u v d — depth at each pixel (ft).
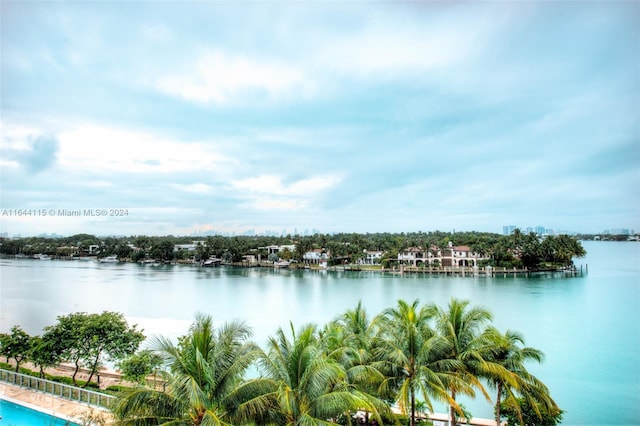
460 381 61.31
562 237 470.39
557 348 167.94
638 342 175.83
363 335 78.59
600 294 309.63
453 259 501.15
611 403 113.50
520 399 77.51
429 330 72.59
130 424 46.78
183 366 50.31
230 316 244.83
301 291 356.38
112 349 102.58
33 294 339.98
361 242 636.07
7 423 76.69
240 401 48.85
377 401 59.77
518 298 292.81
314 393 50.88
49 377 109.09
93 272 556.92
